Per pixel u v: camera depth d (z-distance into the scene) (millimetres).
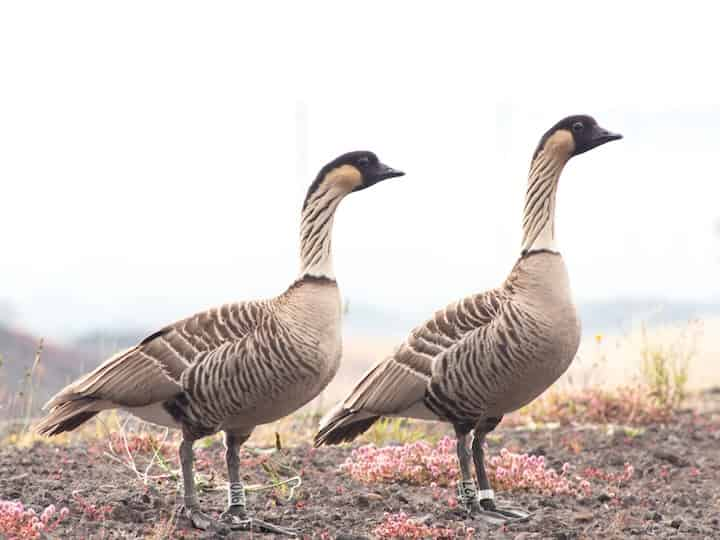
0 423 23734
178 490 17359
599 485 19188
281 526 15523
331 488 18141
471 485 16359
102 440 21609
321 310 15102
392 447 19719
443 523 15836
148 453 20250
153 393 14906
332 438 17109
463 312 15852
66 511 14883
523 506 17312
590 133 16359
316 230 15461
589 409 25797
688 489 19078
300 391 14977
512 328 15328
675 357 27922
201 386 14711
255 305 15094
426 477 18781
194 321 15148
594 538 15141
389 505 16969
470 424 16094
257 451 20797
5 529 13945
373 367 16516
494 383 15523
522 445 22703
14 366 40781
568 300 15703
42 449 20531
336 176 15719
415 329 16266
